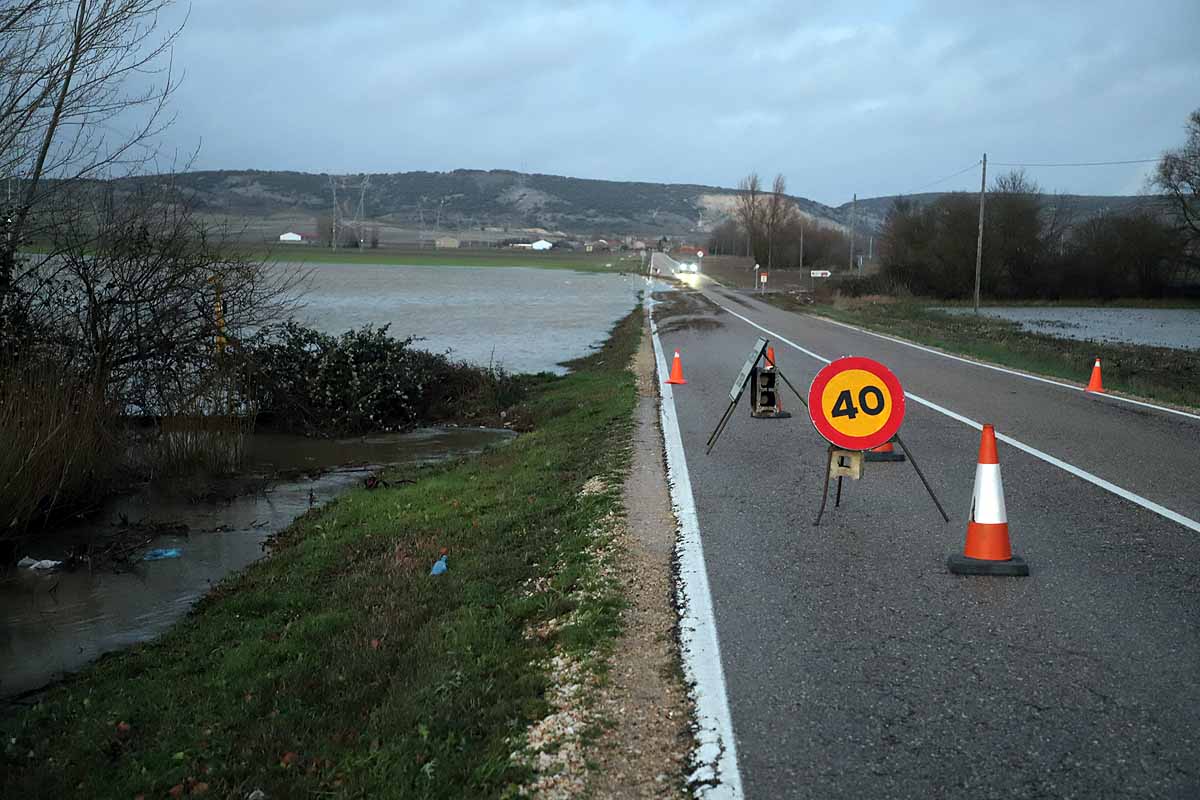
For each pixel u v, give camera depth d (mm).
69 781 4512
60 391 9930
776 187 127438
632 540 7055
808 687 4457
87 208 11109
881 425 7539
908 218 79875
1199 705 4184
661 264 138500
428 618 6035
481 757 3973
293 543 8867
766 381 12977
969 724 4062
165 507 10461
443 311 46719
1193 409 13711
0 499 8656
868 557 6496
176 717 5090
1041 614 5336
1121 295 73812
